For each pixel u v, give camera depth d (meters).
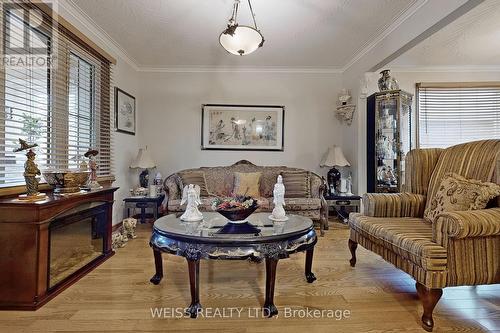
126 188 4.03
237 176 3.99
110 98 3.53
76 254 2.27
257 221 2.16
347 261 2.61
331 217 4.43
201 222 2.11
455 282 1.56
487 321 1.65
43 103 2.36
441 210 1.99
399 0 2.56
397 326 1.59
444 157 2.35
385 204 2.35
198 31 3.19
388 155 3.82
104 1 2.58
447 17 2.32
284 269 2.42
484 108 4.46
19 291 1.76
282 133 4.52
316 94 4.54
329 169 4.52
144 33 3.24
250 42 2.27
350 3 2.61
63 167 2.64
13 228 1.77
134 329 1.54
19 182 2.10
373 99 3.82
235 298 1.91
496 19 2.95
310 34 3.24
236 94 4.50
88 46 2.93
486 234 1.56
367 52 3.70
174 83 4.48
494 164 1.91
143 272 2.33
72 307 1.77
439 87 4.46
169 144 4.50
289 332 1.53
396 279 2.22
